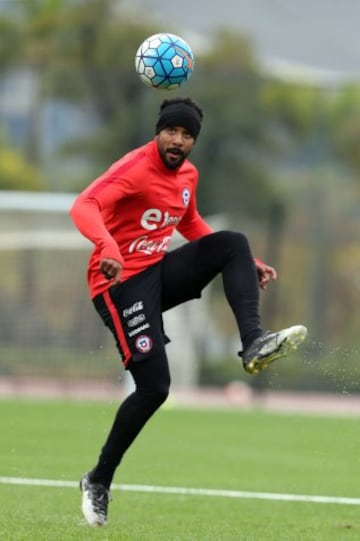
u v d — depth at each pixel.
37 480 33.28
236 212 97.88
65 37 117.94
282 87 98.12
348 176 94.00
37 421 54.22
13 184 98.19
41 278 72.62
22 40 115.81
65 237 71.81
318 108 97.38
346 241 90.44
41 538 22.48
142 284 23.98
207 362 88.31
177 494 31.62
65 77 99.06
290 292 89.56
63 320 73.25
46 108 99.81
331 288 89.25
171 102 23.92
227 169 98.31
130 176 23.53
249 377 87.56
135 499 30.31
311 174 95.19
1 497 29.36
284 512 28.66
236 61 117.12
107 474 24.39
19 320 73.00
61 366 73.69
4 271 72.25
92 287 24.45
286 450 45.44
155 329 23.80
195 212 26.08
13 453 40.66
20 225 70.88
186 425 56.78
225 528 25.52
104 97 98.88
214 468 38.59
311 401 80.25
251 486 33.91
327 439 49.62
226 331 97.00
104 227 22.69
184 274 24.11
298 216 92.81
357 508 29.61
